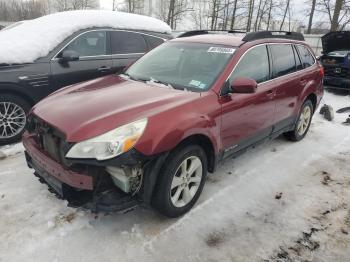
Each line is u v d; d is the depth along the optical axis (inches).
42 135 122.0
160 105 120.3
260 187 155.2
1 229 118.0
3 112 188.1
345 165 183.8
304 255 114.3
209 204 138.9
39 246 111.0
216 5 930.1
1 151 179.3
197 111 125.5
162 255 110.7
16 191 141.0
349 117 265.9
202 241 118.0
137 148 106.0
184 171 124.5
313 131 238.2
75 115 115.1
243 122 149.8
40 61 198.4
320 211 139.1
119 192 113.7
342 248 118.4
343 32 354.3
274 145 207.5
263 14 995.3
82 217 126.1
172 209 123.6
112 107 118.4
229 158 152.7
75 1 1366.9
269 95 163.8
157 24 263.9
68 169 108.4
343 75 354.6
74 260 106.2
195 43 164.7
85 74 216.2
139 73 162.1
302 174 170.6
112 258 108.0
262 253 114.1
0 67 185.6
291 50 193.2
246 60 152.9
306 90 201.5
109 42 229.0
